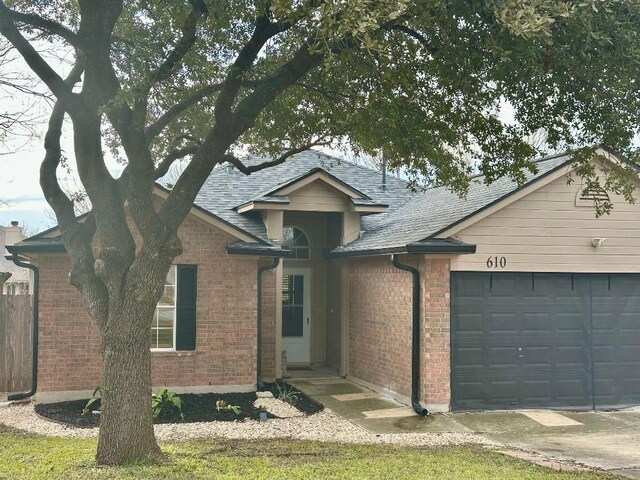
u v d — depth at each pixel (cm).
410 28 827
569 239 1220
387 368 1297
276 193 1441
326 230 1703
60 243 1180
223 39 978
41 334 1202
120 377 704
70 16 933
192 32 798
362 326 1437
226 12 801
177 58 794
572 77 768
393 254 1168
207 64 997
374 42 595
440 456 827
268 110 1066
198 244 1291
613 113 776
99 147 749
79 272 749
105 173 750
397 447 892
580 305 1227
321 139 1078
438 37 791
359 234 1528
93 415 1083
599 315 1236
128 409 702
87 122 741
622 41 667
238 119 761
